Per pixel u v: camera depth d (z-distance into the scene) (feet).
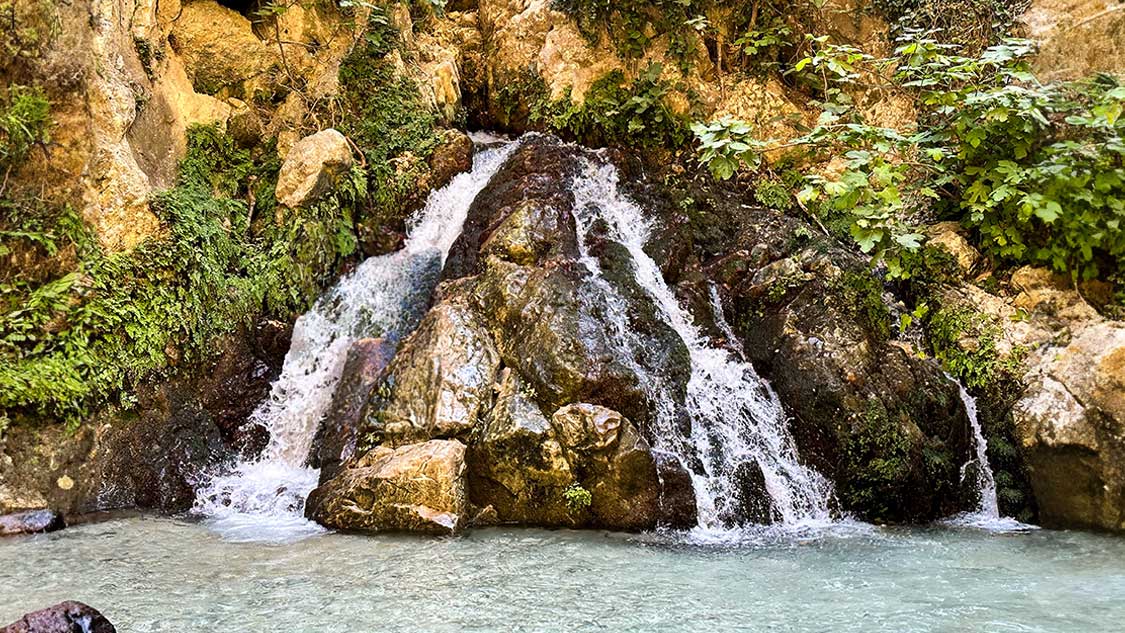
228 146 25.03
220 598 12.94
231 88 25.70
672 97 28.89
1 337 18.62
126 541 16.34
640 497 17.94
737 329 23.34
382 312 24.68
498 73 30.96
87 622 10.39
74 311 19.35
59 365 18.75
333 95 27.12
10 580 13.61
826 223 26.71
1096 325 20.88
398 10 29.19
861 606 13.06
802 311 22.30
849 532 18.76
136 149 22.20
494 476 18.26
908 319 22.86
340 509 17.78
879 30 29.68
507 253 22.36
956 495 20.77
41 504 17.46
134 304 20.36
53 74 19.95
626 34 29.19
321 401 22.24
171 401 20.65
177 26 24.82
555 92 29.35
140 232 21.26
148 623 11.73
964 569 15.53
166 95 23.67
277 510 19.20
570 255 22.62
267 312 23.82
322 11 27.27
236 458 21.38
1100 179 21.77
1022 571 15.40
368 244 26.07
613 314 20.79
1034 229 23.16
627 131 28.50
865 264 23.47
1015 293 23.03
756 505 19.44
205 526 17.92
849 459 20.06
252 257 23.90
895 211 23.49
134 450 19.39
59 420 18.45
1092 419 19.25
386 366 20.81
